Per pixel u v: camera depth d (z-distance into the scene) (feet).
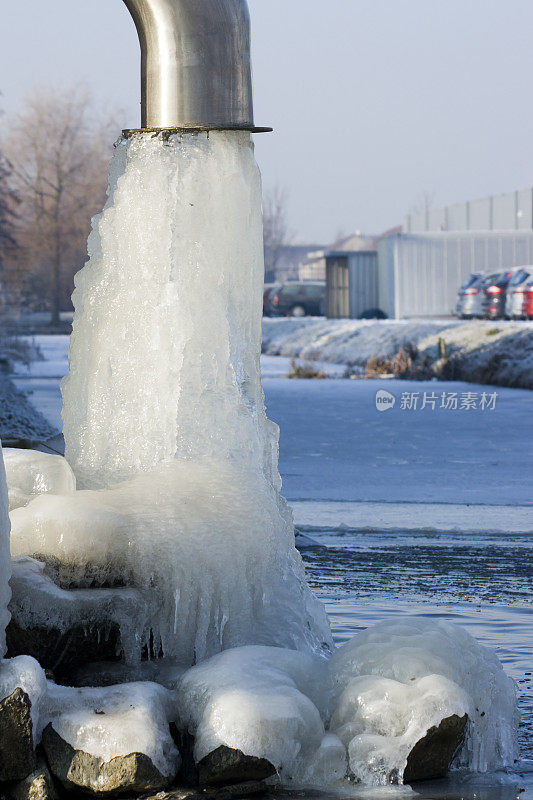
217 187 24.08
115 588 21.44
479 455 77.46
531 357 141.28
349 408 111.14
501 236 237.45
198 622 21.81
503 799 18.51
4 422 84.38
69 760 18.01
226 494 22.53
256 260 24.58
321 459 74.90
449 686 19.72
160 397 23.59
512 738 21.11
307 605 23.48
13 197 276.62
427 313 239.09
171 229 23.88
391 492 60.59
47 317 311.68
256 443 23.68
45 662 20.61
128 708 18.52
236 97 24.25
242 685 19.13
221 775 18.44
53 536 21.24
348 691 19.77
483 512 53.83
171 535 21.67
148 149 24.14
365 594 34.63
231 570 22.07
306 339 209.87
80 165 307.17
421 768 19.54
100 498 22.39
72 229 306.55
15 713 17.76
